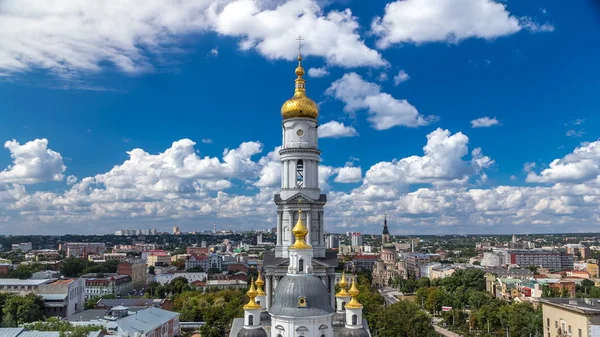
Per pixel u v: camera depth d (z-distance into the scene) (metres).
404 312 182.75
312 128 150.25
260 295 125.75
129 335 154.50
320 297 103.50
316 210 146.25
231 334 133.50
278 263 142.25
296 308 101.50
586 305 148.62
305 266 107.69
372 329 190.25
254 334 105.50
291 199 144.00
